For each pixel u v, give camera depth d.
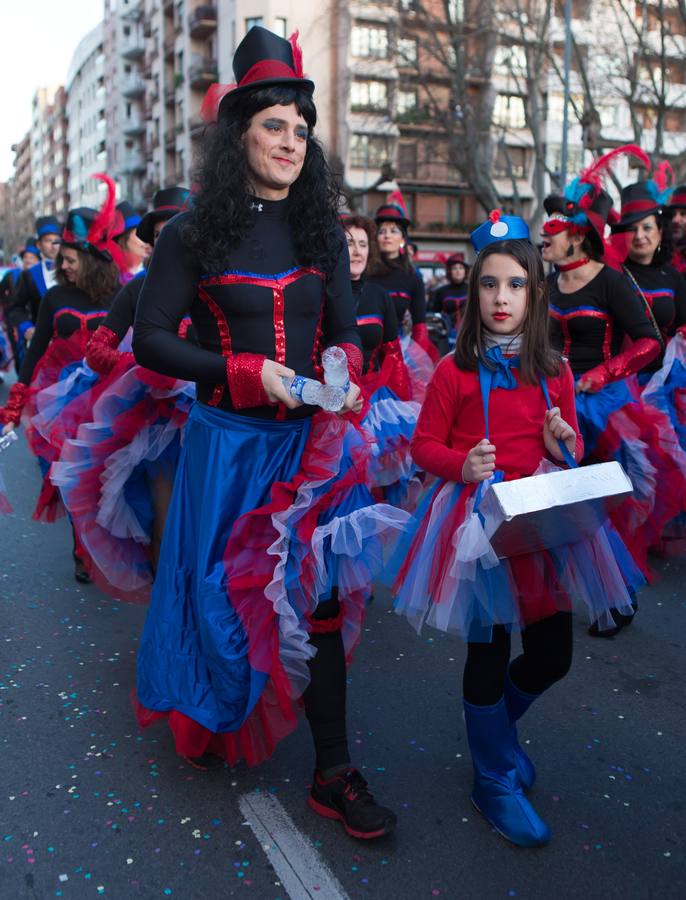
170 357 2.36
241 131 2.37
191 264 2.39
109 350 3.51
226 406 2.49
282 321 2.44
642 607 4.34
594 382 3.88
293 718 2.50
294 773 2.80
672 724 3.15
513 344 2.46
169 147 49.56
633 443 3.99
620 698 3.35
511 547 2.30
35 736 3.04
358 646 3.86
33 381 4.61
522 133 36.16
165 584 2.58
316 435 2.50
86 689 3.41
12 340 9.65
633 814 2.59
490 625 2.35
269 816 2.56
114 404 3.29
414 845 2.43
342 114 36.16
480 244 2.49
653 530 4.26
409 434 4.28
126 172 61.69
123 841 2.45
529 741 3.02
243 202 2.36
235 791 2.70
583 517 2.27
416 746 2.98
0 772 2.81
